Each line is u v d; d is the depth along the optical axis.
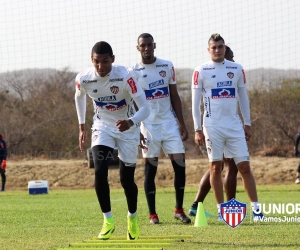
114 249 18.56
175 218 26.48
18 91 93.25
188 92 84.56
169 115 27.28
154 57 27.28
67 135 90.69
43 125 91.44
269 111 85.06
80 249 18.67
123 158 21.03
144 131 26.94
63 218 28.92
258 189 55.06
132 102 21.59
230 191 27.73
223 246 19.11
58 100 93.69
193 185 67.12
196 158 79.38
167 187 64.69
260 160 77.19
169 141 26.78
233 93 26.11
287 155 81.75
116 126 20.86
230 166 27.66
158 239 20.86
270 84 84.50
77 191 62.31
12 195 54.66
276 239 20.47
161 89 27.14
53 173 77.00
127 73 20.66
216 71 26.14
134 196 20.91
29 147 91.06
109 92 20.69
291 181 70.31
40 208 35.28
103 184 20.64
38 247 19.34
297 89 83.81
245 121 26.98
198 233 22.33
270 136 85.38
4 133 91.00
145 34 27.14
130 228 20.91
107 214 20.91
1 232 23.41
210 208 32.66
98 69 20.23
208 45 26.48
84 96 21.91
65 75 94.94
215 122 26.05
